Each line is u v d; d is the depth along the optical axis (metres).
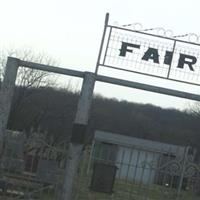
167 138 85.31
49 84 58.25
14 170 13.66
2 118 12.51
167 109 87.94
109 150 23.89
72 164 12.05
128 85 12.08
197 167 14.16
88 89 12.05
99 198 16.41
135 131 83.50
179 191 14.66
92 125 74.88
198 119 85.56
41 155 13.66
